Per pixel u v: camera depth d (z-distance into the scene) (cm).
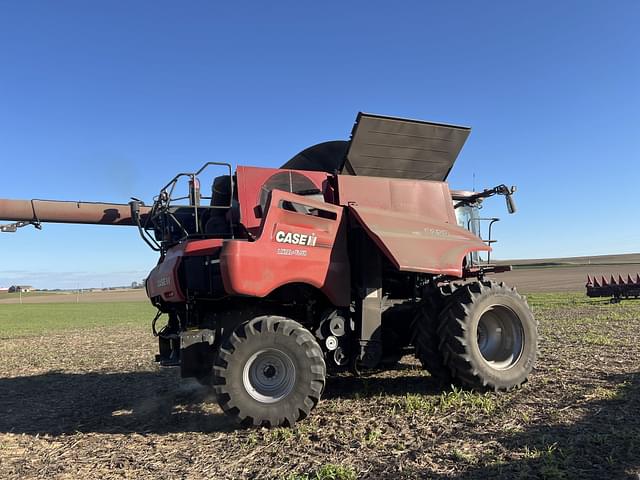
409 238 596
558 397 558
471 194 786
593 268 7762
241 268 515
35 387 812
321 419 525
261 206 599
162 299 690
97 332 1978
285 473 391
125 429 549
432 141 647
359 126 606
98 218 729
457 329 587
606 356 783
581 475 352
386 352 654
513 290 632
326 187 638
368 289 602
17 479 413
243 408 500
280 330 515
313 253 564
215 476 397
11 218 690
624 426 445
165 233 662
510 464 377
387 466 388
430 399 582
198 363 574
